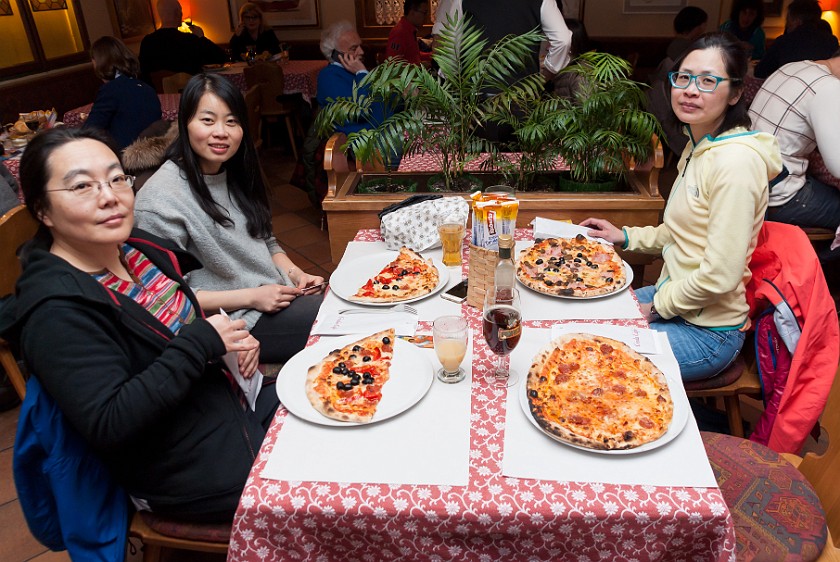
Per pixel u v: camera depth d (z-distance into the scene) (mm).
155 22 7281
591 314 1479
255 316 1819
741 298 1656
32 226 1946
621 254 2225
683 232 1690
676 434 1068
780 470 1326
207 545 1272
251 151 1817
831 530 1219
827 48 3883
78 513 1169
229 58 6324
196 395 1276
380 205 2121
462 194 2125
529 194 2121
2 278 1834
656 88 3844
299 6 7227
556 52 2795
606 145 2064
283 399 1189
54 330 1068
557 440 1066
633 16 6625
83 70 6074
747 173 1479
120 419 1082
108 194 1158
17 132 3367
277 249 2080
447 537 995
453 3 2803
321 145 3662
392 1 7043
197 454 1247
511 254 1289
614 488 976
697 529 953
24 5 5387
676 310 1673
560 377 1209
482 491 979
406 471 1023
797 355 1517
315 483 1009
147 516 1305
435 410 1165
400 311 1501
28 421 1110
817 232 2539
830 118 2285
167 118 4258
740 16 5359
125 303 1195
